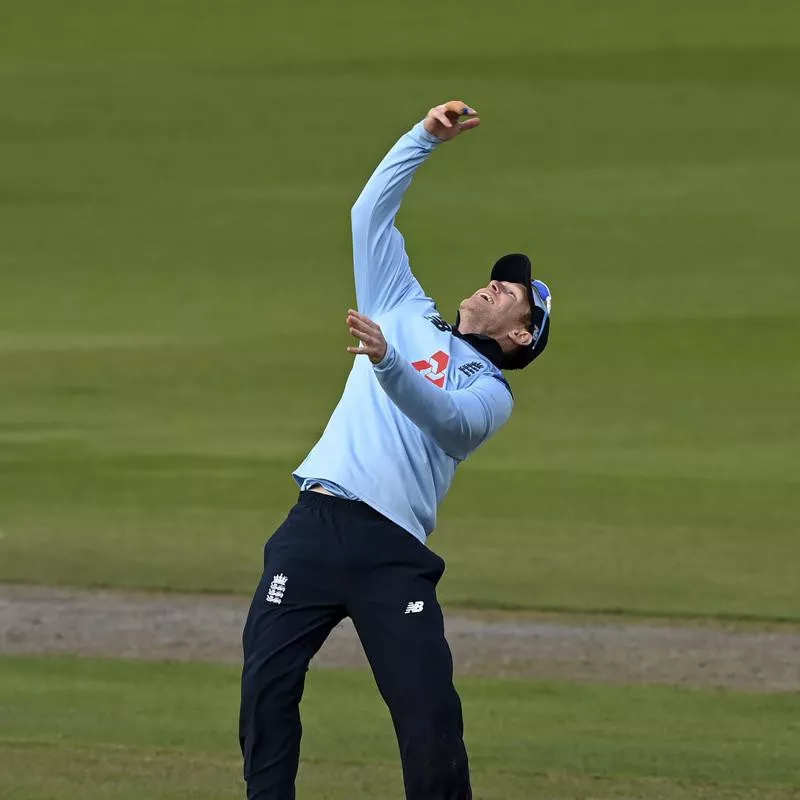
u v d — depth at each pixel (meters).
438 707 17.16
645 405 51.56
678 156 87.56
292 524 17.78
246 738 17.48
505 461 45.41
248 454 46.06
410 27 112.00
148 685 26.95
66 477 43.66
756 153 87.50
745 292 66.31
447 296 66.88
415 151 19.14
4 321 63.69
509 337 19.55
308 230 77.88
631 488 42.41
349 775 22.09
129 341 60.28
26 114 98.44
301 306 65.50
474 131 93.00
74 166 89.56
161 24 115.00
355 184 85.44
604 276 69.19
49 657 28.69
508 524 39.09
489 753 23.33
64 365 56.81
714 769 22.61
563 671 28.02
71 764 22.39
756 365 56.34
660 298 65.75
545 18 112.06
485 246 73.94
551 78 100.88
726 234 74.81
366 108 97.50
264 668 17.34
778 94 96.25
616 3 114.50
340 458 17.81
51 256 74.44
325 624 17.61
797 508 40.41
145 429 48.88
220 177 87.50
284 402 52.00
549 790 21.52
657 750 23.52
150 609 32.19
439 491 18.19
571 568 35.22
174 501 41.34
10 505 40.94
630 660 28.75
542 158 88.25
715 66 101.44
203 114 98.00
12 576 34.59
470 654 29.06
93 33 113.38
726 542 37.41
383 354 16.17
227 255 74.00
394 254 19.39
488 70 102.81
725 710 25.72
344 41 109.69
